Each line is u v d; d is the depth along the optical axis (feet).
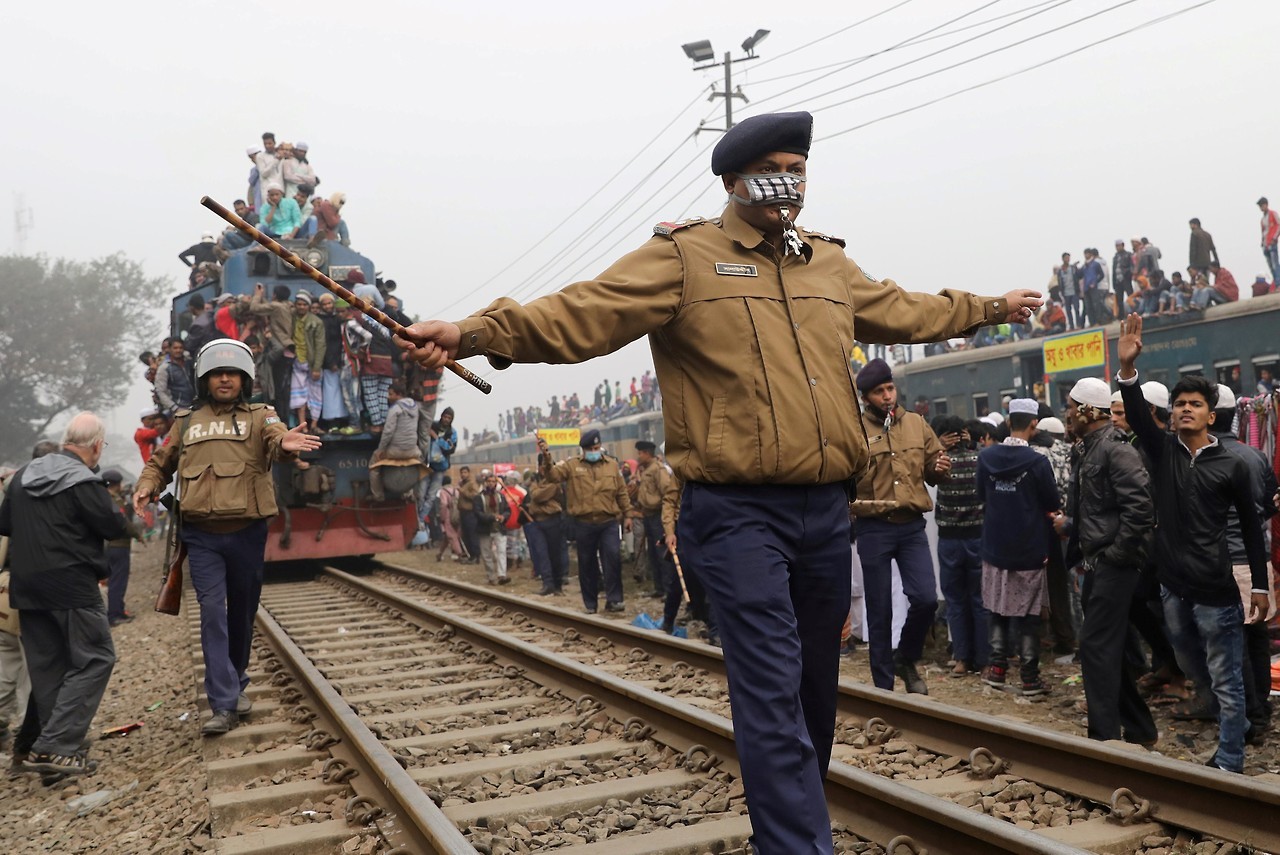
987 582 23.27
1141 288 51.08
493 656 25.64
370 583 44.98
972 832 10.57
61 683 20.48
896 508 21.30
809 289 9.42
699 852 11.93
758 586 8.86
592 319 8.69
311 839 13.11
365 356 49.83
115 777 19.56
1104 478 17.46
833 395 9.21
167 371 48.55
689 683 21.86
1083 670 17.62
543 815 13.67
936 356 61.26
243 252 50.11
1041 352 52.54
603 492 38.34
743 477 8.93
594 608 38.83
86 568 20.11
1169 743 18.26
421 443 52.54
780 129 9.10
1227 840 11.14
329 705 18.43
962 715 15.24
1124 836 11.57
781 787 8.58
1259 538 15.78
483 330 8.22
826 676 9.83
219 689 18.88
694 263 9.16
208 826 14.37
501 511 52.29
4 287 205.57
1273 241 47.44
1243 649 17.94
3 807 18.84
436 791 14.73
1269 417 31.14
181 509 18.83
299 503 50.42
